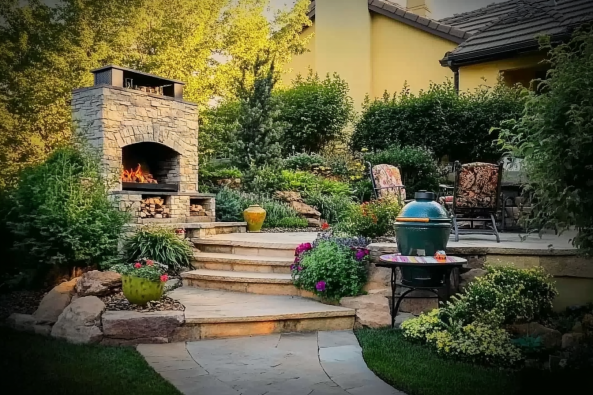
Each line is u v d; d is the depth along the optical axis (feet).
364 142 45.75
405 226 17.76
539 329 15.51
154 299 17.28
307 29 62.08
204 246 26.14
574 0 41.68
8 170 28.73
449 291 18.84
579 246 15.49
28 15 46.32
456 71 44.27
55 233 20.47
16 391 11.66
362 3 53.52
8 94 46.62
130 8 50.03
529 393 11.70
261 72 45.06
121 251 22.49
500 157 40.40
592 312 16.40
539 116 14.83
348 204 36.06
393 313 17.39
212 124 48.85
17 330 16.97
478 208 22.70
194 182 32.14
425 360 14.12
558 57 15.31
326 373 13.24
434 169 39.14
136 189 28.63
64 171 21.52
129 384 12.24
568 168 13.98
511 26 42.39
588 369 12.87
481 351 13.99
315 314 17.38
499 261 19.01
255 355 14.65
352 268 19.04
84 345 15.21
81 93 27.86
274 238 27.22
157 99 29.91
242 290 21.08
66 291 17.92
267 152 40.11
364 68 53.52
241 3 57.88
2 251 22.18
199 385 12.32
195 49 54.03
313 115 47.60
